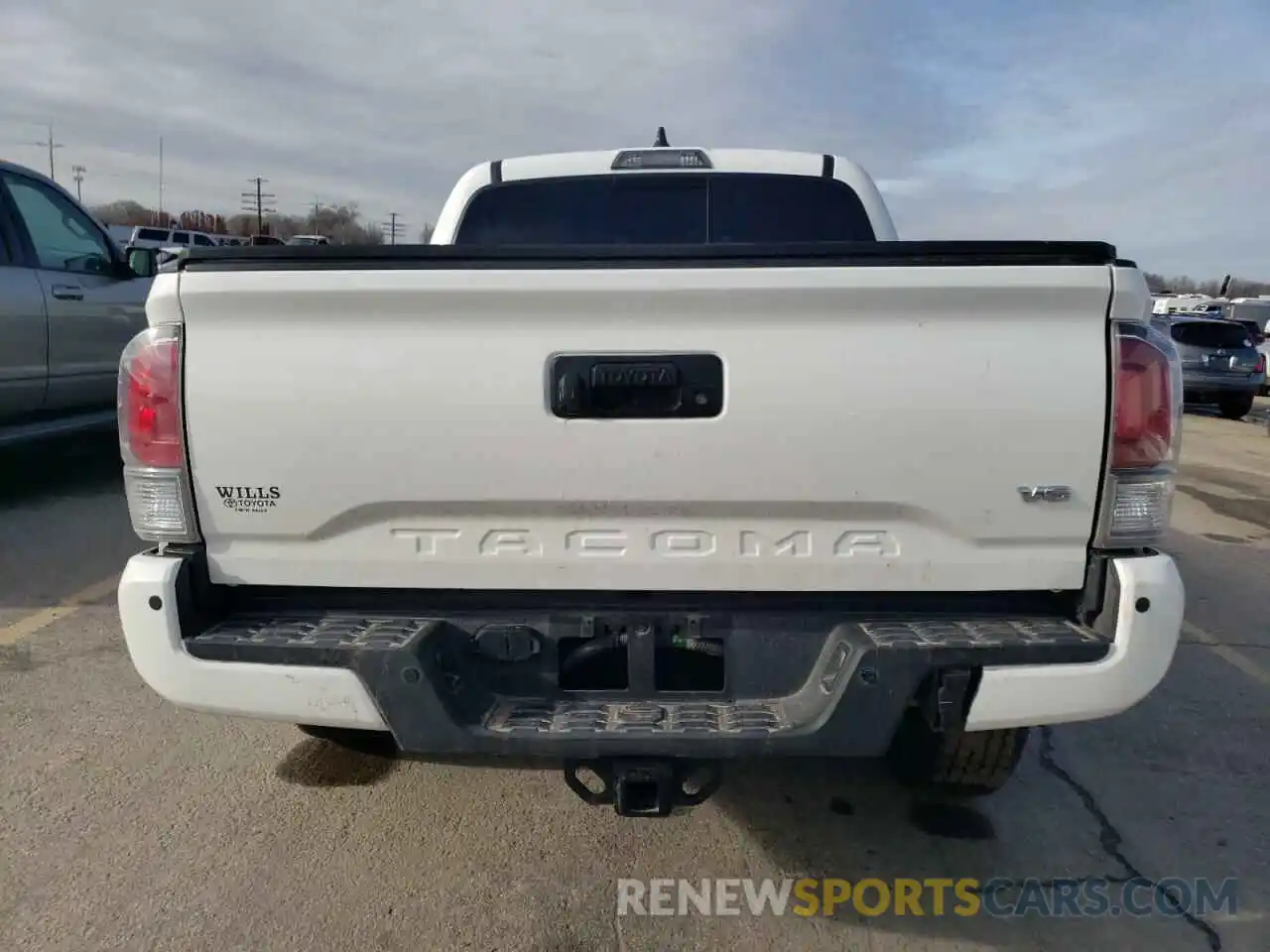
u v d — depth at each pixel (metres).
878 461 2.27
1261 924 2.68
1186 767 3.58
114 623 4.67
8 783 3.25
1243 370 18.03
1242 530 7.87
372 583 2.41
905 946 2.57
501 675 2.44
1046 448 2.26
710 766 2.45
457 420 2.29
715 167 4.07
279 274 2.24
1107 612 2.29
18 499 7.04
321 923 2.59
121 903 2.65
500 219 4.14
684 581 2.38
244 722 3.73
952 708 2.25
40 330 6.35
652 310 2.24
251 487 2.34
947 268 2.19
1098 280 2.20
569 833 3.04
